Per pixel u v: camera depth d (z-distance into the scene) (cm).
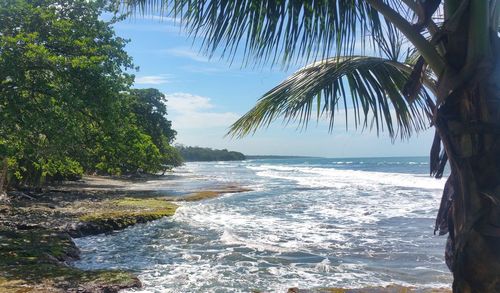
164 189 3139
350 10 277
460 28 259
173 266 959
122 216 1563
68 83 1302
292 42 272
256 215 1761
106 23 1488
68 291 710
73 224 1384
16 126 1270
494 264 251
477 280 255
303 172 6444
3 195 2011
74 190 2831
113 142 1733
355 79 335
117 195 2594
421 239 1227
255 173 6266
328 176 5066
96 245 1204
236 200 2344
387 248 1116
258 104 333
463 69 257
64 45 1342
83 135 1603
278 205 2100
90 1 1471
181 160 9462
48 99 1231
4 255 916
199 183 3897
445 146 271
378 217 1670
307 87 313
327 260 998
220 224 1531
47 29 1341
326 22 273
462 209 264
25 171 2433
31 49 1190
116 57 1461
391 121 338
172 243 1219
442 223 309
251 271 914
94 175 4881
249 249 1123
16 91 1204
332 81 312
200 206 2052
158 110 5634
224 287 804
